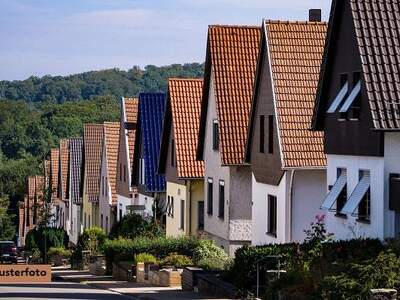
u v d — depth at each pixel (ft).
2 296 106.52
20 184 458.50
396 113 94.38
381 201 97.19
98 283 134.21
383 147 96.68
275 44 127.44
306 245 101.76
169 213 179.93
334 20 107.65
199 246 138.62
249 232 143.54
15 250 221.25
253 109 134.82
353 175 104.58
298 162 120.06
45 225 265.95
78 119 563.07
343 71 106.32
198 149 161.27
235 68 146.00
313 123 114.42
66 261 221.46
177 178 169.68
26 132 561.43
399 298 70.95
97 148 269.85
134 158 203.92
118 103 581.94
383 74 96.78
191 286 113.80
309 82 125.59
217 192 150.71
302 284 81.15
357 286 73.87
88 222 272.10
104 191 251.39
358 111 102.89
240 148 141.59
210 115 153.69
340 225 109.60
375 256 84.99
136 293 110.42
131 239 165.37
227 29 148.25
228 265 117.70
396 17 100.73
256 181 135.44
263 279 99.30
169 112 175.11
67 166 311.47
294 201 121.70
